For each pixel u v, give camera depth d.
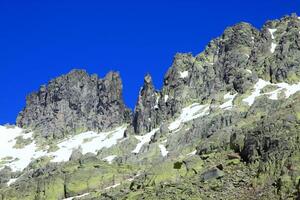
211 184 104.06
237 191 99.12
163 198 101.75
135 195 109.56
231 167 109.50
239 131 119.50
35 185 141.00
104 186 134.25
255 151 108.69
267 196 94.00
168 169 118.12
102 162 143.88
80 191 133.75
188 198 98.88
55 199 134.38
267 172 100.50
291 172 95.12
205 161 117.62
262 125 114.06
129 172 138.38
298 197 88.50
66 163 152.38
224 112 148.12
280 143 103.88
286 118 111.38
